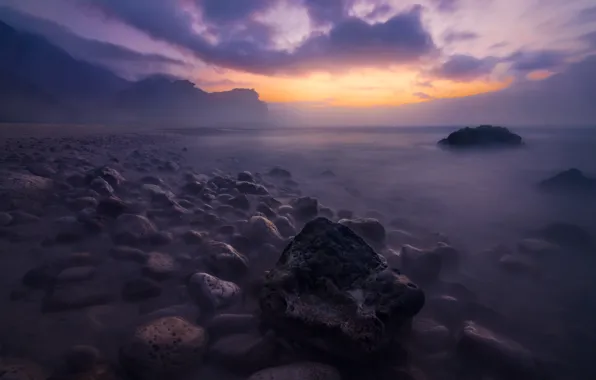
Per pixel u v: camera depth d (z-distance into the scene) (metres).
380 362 2.49
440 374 2.52
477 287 3.82
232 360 2.42
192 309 3.00
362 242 3.19
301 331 2.54
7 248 4.09
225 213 5.86
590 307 3.42
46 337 2.63
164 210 5.61
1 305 2.98
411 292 2.78
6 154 10.56
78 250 4.10
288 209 6.05
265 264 3.96
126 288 3.20
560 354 2.74
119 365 2.38
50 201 5.88
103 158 11.70
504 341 2.73
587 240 4.94
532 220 6.13
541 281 3.93
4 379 2.05
